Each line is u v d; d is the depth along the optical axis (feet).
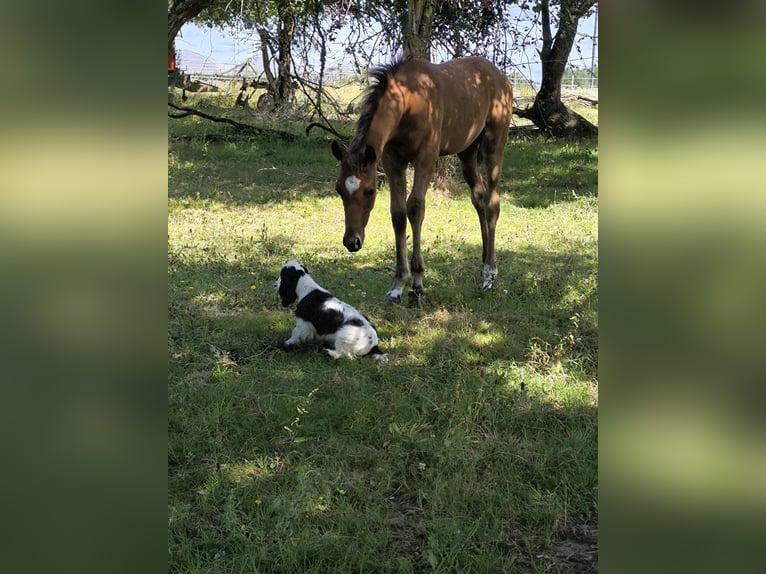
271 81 44.91
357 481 10.48
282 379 14.34
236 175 41.42
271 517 9.63
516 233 29.35
